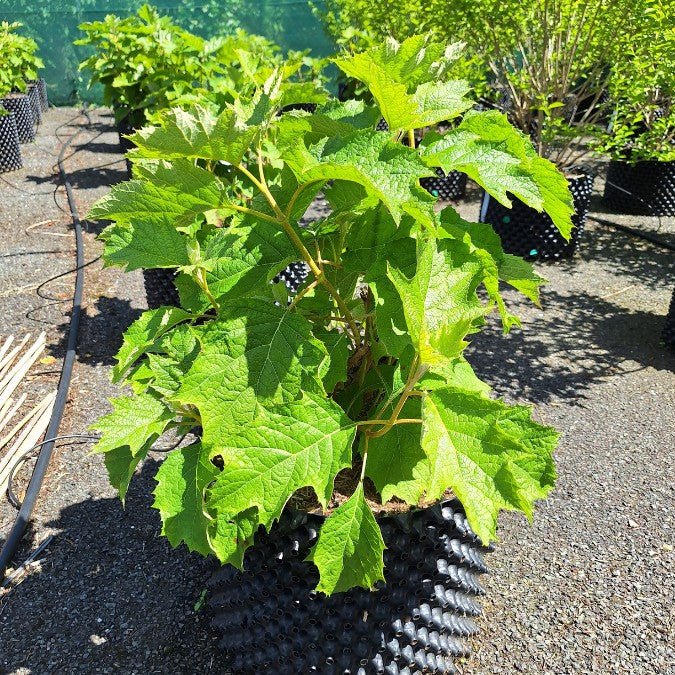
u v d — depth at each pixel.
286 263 1.47
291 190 1.50
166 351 1.59
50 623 2.21
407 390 1.35
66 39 12.85
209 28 12.82
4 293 4.81
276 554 1.59
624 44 5.04
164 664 2.06
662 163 6.41
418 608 1.71
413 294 1.24
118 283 5.03
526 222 5.41
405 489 1.53
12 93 9.95
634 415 3.42
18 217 6.43
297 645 1.69
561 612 2.27
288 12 12.70
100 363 3.90
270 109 1.38
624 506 2.77
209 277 1.48
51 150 9.12
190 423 1.71
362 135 1.26
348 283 1.71
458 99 1.43
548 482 1.42
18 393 3.58
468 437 1.28
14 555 2.50
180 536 1.43
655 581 2.39
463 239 1.54
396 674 1.73
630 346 4.18
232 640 1.89
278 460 1.32
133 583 2.38
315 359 1.41
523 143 1.50
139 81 6.24
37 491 2.79
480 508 1.23
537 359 4.01
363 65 1.21
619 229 6.34
